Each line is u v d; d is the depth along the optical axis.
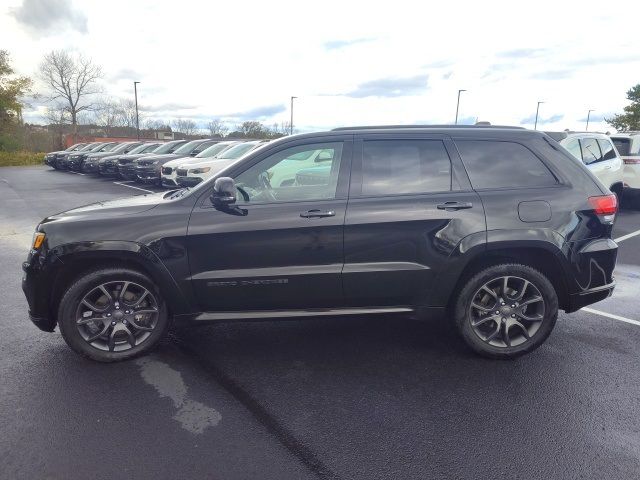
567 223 3.63
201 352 3.88
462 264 3.59
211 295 3.60
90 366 3.62
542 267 3.80
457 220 3.56
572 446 2.68
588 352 3.89
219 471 2.47
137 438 2.75
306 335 4.22
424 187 3.65
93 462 2.54
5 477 2.42
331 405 3.10
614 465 2.53
